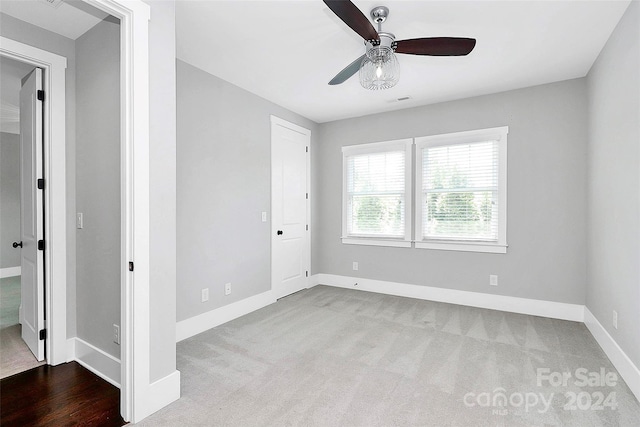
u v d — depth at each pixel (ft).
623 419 5.67
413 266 13.56
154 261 5.92
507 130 11.63
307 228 15.19
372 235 14.65
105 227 7.00
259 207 12.26
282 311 11.77
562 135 10.81
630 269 6.77
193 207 9.68
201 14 7.20
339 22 7.56
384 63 7.07
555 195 10.95
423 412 5.89
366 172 14.80
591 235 9.78
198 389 6.65
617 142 7.55
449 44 6.76
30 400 6.29
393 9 6.96
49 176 7.56
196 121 9.78
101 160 7.06
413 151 13.53
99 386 6.80
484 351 8.39
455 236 12.76
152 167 5.86
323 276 15.97
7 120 15.28
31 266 8.18
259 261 12.26
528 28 7.68
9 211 17.88
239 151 11.35
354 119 14.97
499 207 11.81
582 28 7.66
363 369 7.47
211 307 10.25
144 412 5.74
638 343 6.34
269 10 7.09
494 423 5.58
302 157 14.82
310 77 10.58
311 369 7.47
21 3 6.41
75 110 7.85
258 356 8.14
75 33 7.58
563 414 5.82
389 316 11.17
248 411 5.93
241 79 10.71
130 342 5.65
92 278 7.40
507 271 11.75
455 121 12.61
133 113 5.54
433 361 7.85
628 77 6.89
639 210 6.34
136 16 5.52
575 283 10.70
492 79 10.65
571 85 10.66
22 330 9.05
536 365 7.64
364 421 5.64
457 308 12.05
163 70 6.05
